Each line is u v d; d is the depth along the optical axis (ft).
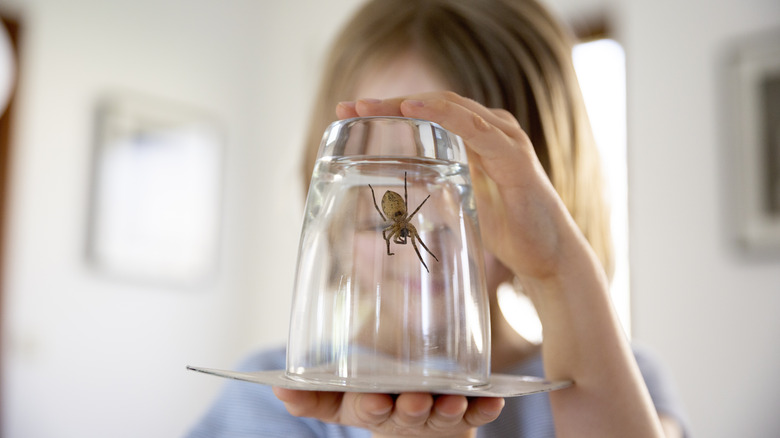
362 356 1.19
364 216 1.22
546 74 2.17
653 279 5.16
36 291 6.26
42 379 6.24
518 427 2.12
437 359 1.19
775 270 4.62
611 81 5.60
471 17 2.17
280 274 7.69
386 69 2.19
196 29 7.70
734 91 4.88
